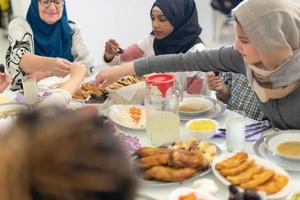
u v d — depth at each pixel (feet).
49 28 8.64
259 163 4.10
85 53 8.99
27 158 1.23
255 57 4.70
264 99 5.08
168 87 4.92
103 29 13.01
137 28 13.65
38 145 1.25
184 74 6.81
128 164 1.33
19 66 7.72
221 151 4.49
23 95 6.50
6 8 12.26
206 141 4.67
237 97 6.82
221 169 4.00
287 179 3.84
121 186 1.28
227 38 11.17
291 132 4.75
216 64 5.76
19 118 1.36
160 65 5.95
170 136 4.74
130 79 6.45
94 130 1.33
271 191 3.66
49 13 8.42
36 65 7.42
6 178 1.21
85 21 12.57
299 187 3.82
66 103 5.17
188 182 3.98
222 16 11.19
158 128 4.70
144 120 5.37
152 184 3.91
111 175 1.27
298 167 4.17
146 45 8.12
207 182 3.91
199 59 5.82
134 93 6.01
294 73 4.67
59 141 1.27
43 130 1.29
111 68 6.07
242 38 4.67
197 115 5.51
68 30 8.84
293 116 4.98
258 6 4.47
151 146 4.71
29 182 1.22
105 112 5.63
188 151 4.10
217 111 5.63
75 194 1.23
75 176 1.24
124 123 5.29
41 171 1.22
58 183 1.22
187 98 6.02
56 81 7.07
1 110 5.58
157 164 3.99
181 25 7.66
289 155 4.28
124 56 8.13
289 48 4.55
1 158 1.23
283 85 4.75
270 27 4.46
